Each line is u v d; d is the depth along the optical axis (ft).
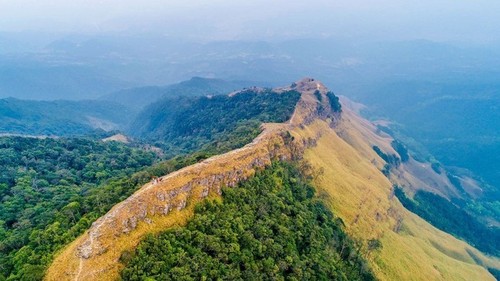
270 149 501.15
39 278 253.03
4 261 299.38
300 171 544.62
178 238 287.28
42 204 453.58
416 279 510.17
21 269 273.75
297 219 406.21
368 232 540.11
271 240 343.87
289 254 350.84
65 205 387.96
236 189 384.06
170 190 319.27
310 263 366.02
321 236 418.51
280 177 465.47
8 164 615.98
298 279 335.88
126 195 351.46
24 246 308.19
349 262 434.71
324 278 364.17
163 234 284.61
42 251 289.12
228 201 362.94
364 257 471.21
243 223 344.69
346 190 599.57
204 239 297.33
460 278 628.28
